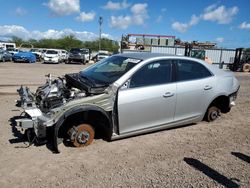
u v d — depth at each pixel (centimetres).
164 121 538
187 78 562
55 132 438
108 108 473
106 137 509
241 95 1091
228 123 662
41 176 383
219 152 490
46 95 496
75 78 521
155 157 456
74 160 432
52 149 466
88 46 7781
